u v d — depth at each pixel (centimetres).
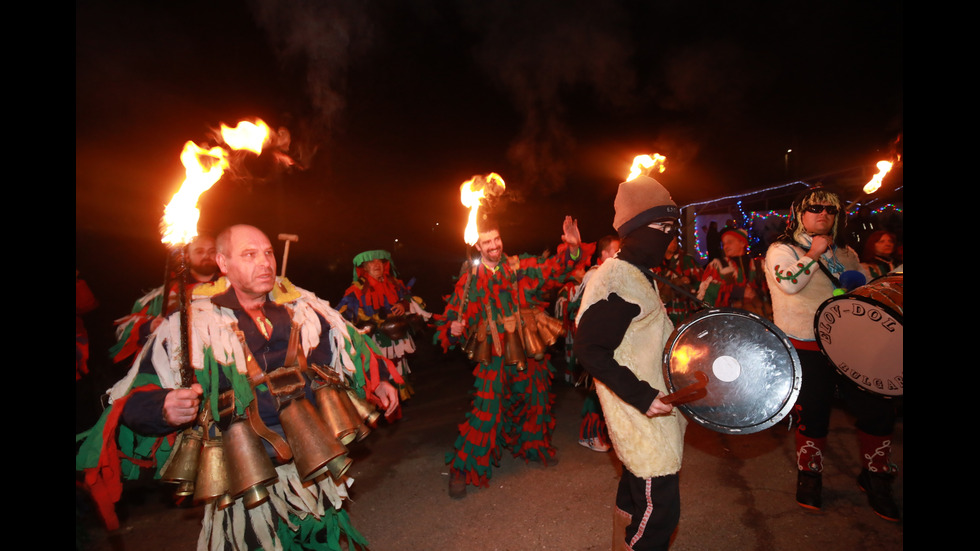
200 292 199
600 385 215
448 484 371
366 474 400
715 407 202
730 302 623
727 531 293
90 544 311
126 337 274
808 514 306
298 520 208
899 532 284
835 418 453
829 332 264
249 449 186
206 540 195
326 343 218
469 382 672
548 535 301
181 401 170
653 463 202
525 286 376
